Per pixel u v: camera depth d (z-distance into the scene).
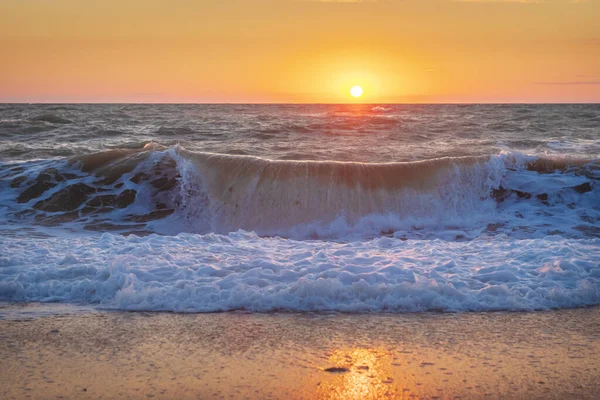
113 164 11.50
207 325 4.52
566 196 10.38
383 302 5.00
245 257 6.35
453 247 7.09
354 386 3.40
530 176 10.81
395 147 20.31
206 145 21.05
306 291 5.09
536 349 4.03
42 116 32.00
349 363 3.76
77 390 3.33
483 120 36.66
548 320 4.68
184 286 5.23
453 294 5.14
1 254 6.39
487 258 6.44
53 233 9.04
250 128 28.20
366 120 34.94
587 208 10.10
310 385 3.41
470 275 5.74
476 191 10.49
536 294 5.21
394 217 9.86
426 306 5.00
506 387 3.41
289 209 9.97
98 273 5.63
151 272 5.68
